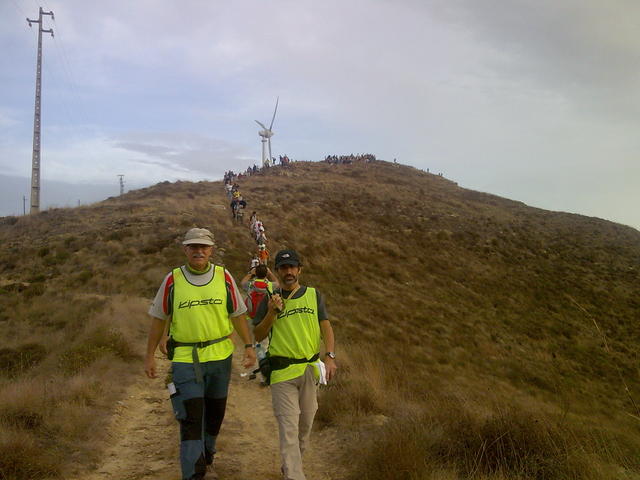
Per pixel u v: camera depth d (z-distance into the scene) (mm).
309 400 4219
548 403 13445
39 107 41031
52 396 6148
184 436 3771
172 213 30656
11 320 14211
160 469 4633
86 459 4773
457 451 4703
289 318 4258
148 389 7746
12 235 26891
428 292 28984
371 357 11422
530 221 54156
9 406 5480
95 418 5863
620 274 40969
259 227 26672
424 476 4102
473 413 5309
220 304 4074
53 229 27391
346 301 23500
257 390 8062
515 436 4629
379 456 4410
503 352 22453
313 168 67562
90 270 20531
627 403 17172
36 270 20969
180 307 4000
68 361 8453
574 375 20984
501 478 4141
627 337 28391
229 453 5105
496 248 41250
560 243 46719
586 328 28297
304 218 37594
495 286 33094
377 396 6859
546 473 4234
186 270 4125
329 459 5059
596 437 5004
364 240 35906
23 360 9562
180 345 4023
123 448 5254
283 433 3963
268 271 8039
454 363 19078
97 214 30547
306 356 4207
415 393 8453
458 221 47500
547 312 30297
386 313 23250
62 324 13312
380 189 56281
